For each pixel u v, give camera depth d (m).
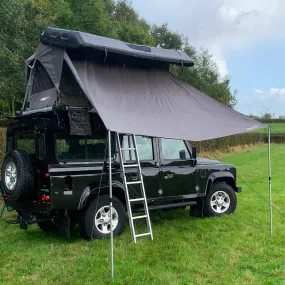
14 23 10.77
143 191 6.17
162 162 6.92
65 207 5.68
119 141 6.00
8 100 14.88
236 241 6.00
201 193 7.34
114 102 5.53
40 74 6.83
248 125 6.07
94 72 6.05
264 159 23.02
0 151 10.79
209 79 36.66
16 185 5.75
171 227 6.88
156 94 6.29
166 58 6.82
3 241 6.21
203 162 7.62
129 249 5.62
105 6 32.09
